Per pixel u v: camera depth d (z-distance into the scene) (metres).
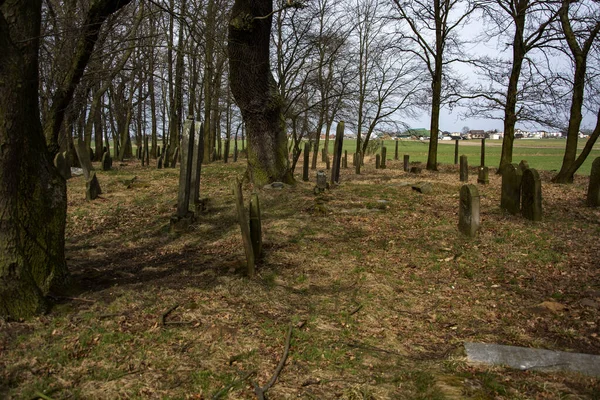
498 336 4.70
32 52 4.70
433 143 21.80
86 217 9.78
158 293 5.46
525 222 9.54
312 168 22.53
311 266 6.83
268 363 4.01
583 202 11.80
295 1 10.65
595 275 6.38
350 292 5.89
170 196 12.02
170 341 4.29
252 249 6.24
